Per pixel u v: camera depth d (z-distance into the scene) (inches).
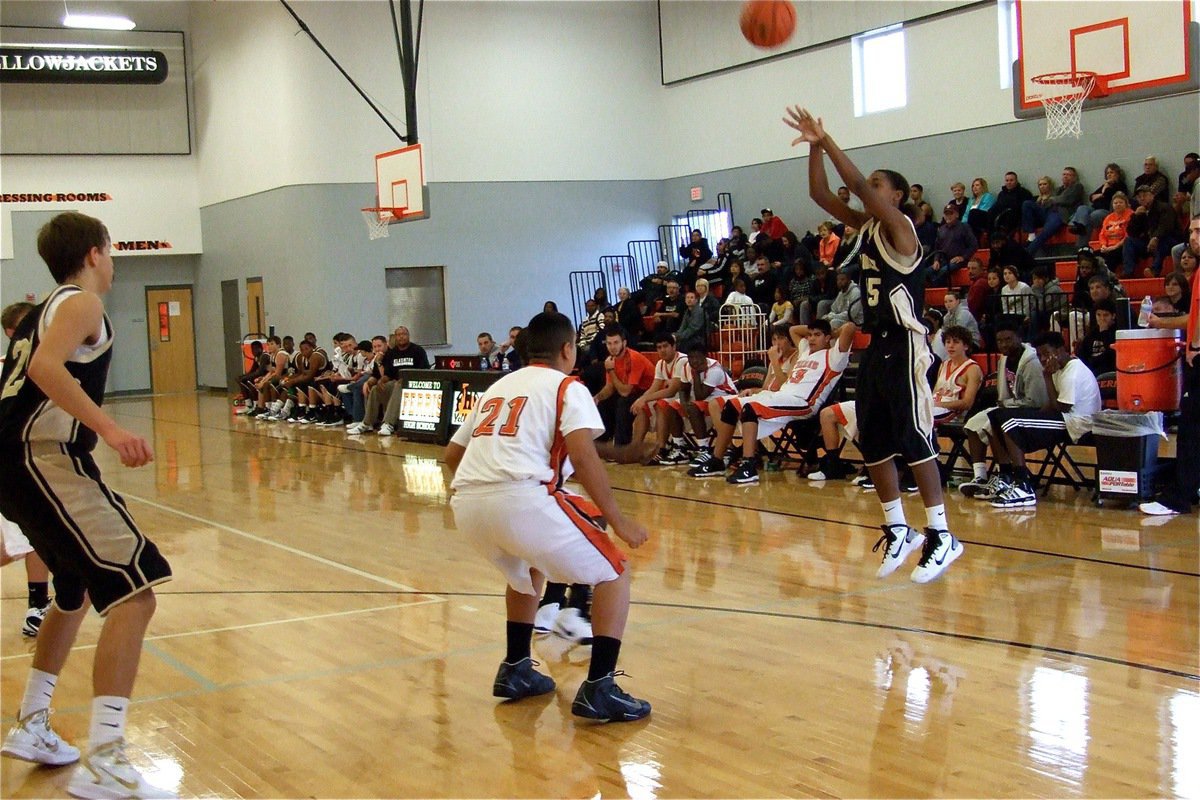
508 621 166.2
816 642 189.6
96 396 137.6
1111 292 410.9
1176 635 187.3
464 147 787.4
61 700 171.3
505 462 149.8
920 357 198.4
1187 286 388.8
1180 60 338.0
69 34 881.5
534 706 162.6
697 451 430.6
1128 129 529.0
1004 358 338.3
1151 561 240.7
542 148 801.6
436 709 161.9
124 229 906.1
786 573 242.2
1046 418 308.3
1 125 860.0
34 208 874.8
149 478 434.9
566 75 802.8
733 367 594.2
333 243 772.0
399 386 563.8
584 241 813.2
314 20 761.0
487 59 788.0
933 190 621.3
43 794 135.3
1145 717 149.8
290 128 770.2
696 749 143.4
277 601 230.8
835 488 355.9
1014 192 554.3
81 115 885.2
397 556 274.1
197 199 928.9
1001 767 134.0
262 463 474.9
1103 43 354.0
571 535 149.5
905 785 129.7
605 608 154.2
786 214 716.0
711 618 207.2
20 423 132.0
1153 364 295.4
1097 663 173.3
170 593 240.2
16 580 265.4
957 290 527.8
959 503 319.0
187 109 919.0
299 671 181.8
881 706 157.0
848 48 659.4
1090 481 318.0
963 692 161.6
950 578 232.5
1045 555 250.1
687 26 778.8
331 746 148.2
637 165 818.2
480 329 799.1
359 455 493.7
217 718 159.8
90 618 223.8
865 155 655.8
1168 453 384.5
